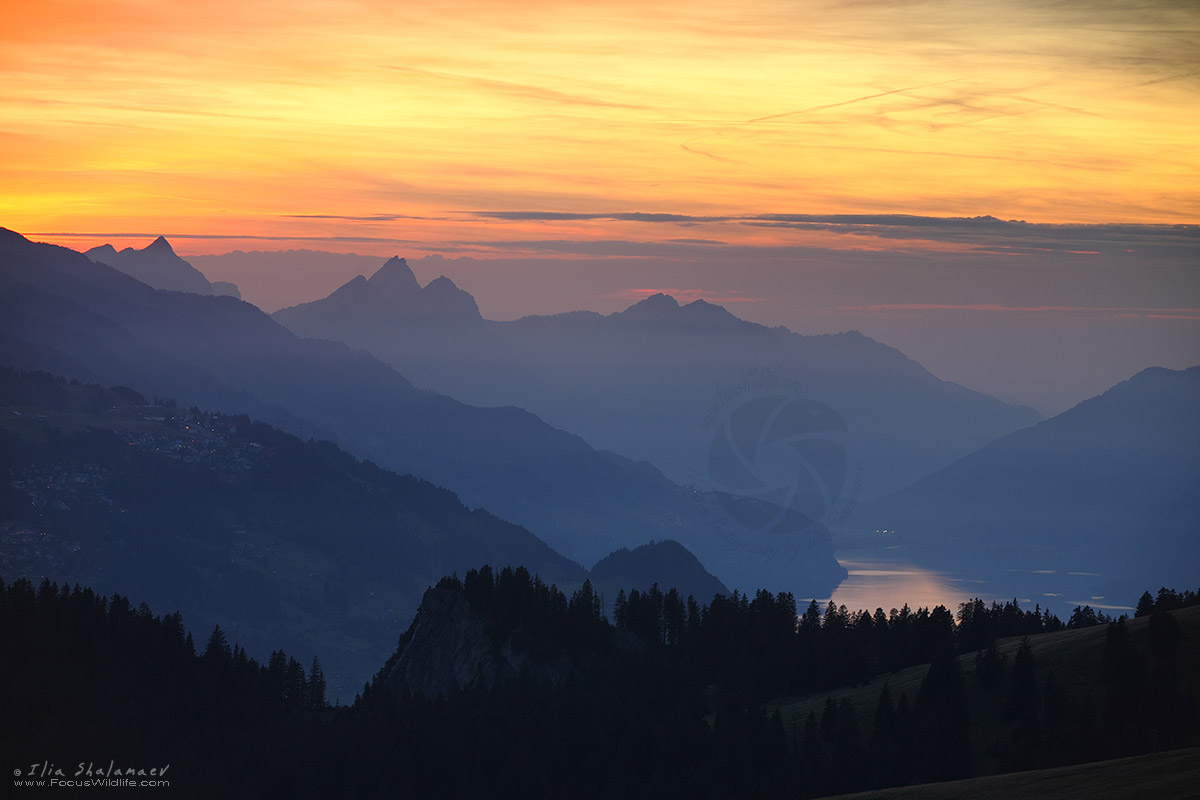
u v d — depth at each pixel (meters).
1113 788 142.75
